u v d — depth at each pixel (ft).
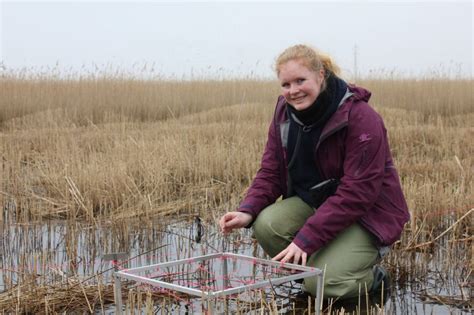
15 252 16.12
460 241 16.03
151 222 18.74
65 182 21.90
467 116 47.19
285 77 11.55
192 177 24.67
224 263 11.76
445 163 25.46
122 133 34.37
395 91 53.67
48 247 16.53
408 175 23.47
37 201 21.33
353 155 11.64
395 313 11.62
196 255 15.71
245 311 11.38
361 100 11.88
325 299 12.20
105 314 11.73
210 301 9.11
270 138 13.05
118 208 20.10
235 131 35.12
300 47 11.68
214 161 25.75
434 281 13.51
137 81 54.19
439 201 18.06
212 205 21.01
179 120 47.44
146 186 21.76
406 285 13.28
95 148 31.19
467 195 18.86
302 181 12.57
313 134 11.94
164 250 16.28
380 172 11.65
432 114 49.70
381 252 12.35
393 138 33.06
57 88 51.16
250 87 57.57
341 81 11.87
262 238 12.71
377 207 12.07
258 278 12.76
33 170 26.27
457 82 54.49
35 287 12.76
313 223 11.36
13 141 33.40
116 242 17.01
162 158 25.72
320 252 12.17
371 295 12.56
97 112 49.55
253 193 12.89
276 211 12.62
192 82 57.00
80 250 16.29
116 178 21.95
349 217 11.52
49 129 38.58
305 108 11.62
